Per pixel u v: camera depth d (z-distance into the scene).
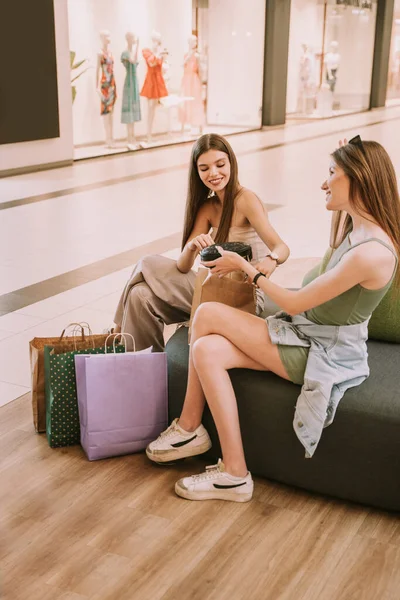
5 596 2.07
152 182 9.38
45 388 2.92
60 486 2.64
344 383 2.46
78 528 2.39
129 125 12.69
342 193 2.35
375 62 21.27
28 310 4.52
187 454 2.73
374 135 14.47
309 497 2.60
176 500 2.55
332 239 2.63
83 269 5.47
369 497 2.49
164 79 13.09
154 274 3.23
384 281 2.32
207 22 14.18
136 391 2.77
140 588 2.10
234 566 2.21
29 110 9.77
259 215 2.99
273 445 2.60
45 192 8.59
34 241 6.31
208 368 2.51
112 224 6.99
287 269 5.37
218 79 15.00
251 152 12.09
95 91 11.90
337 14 18.69
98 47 11.76
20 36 9.38
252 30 15.23
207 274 2.74
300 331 2.54
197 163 3.00
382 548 2.30
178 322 3.35
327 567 2.21
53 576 2.15
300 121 17.83
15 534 2.36
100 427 2.76
